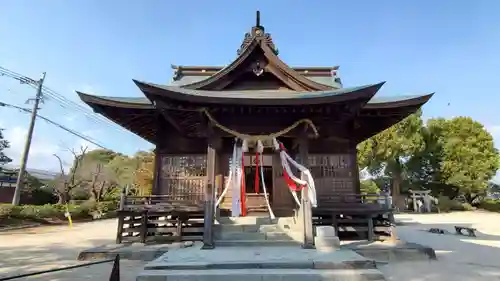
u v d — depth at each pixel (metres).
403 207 34.88
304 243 8.50
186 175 12.47
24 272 7.70
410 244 9.98
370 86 8.20
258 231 9.63
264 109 9.25
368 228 10.82
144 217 10.80
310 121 9.35
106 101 10.88
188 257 7.39
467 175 32.44
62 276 7.23
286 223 10.23
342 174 12.16
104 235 15.83
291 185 9.84
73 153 31.00
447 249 10.95
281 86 12.02
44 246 12.02
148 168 32.81
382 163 32.69
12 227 18.80
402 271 7.64
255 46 11.10
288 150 12.79
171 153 12.66
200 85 11.31
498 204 32.06
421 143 30.95
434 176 34.09
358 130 13.52
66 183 29.00
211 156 9.33
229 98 8.59
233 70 11.30
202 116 9.36
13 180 31.53
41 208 22.30
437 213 31.92
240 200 10.17
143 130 13.87
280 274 6.39
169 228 10.91
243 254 7.70
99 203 28.66
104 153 39.97
